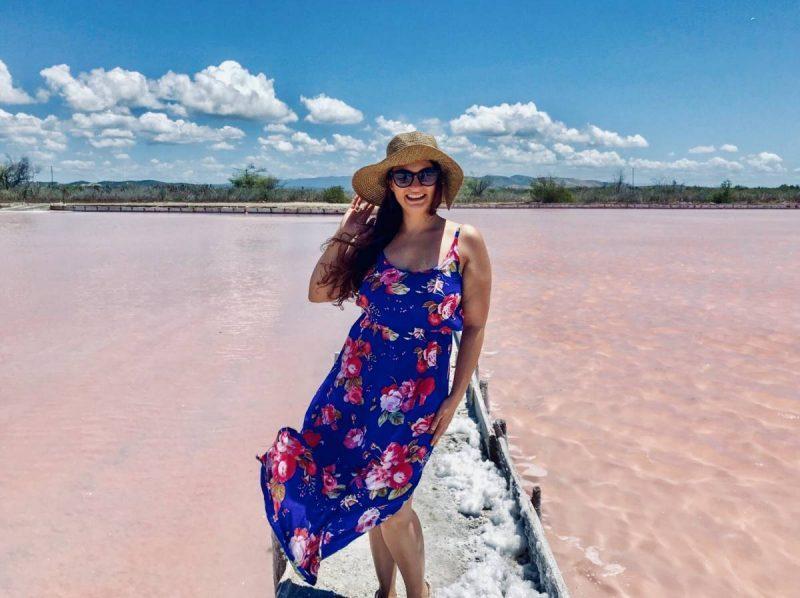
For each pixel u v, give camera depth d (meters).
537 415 6.32
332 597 2.65
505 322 10.41
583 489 4.84
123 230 31.17
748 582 3.72
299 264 18.00
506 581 2.78
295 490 2.19
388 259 2.33
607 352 8.55
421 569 2.35
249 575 3.80
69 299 12.52
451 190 2.31
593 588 3.69
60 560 3.93
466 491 3.59
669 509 4.52
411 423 2.21
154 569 3.85
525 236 27.92
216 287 14.00
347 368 2.38
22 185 68.38
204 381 7.38
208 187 72.94
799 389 6.96
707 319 10.59
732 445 5.55
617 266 17.44
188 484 4.88
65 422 6.11
